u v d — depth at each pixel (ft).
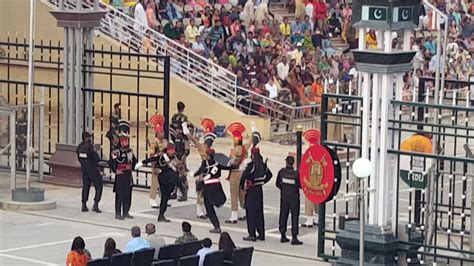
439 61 117.39
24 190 130.21
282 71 182.91
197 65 177.78
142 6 180.96
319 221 109.40
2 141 146.92
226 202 134.21
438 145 104.37
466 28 224.33
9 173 146.92
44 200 131.13
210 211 119.14
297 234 115.96
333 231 108.68
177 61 177.47
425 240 103.91
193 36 182.70
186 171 133.59
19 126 145.69
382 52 101.40
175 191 133.80
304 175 106.42
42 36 177.06
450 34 216.13
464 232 107.34
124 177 124.57
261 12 194.39
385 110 102.42
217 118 174.40
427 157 102.01
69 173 141.38
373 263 102.89
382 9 101.30
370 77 103.35
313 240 117.60
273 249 113.50
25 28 179.52
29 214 127.65
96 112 173.27
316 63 193.16
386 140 102.68
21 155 146.51
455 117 105.29
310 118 179.11
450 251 103.91
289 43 194.80
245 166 120.37
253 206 115.85
